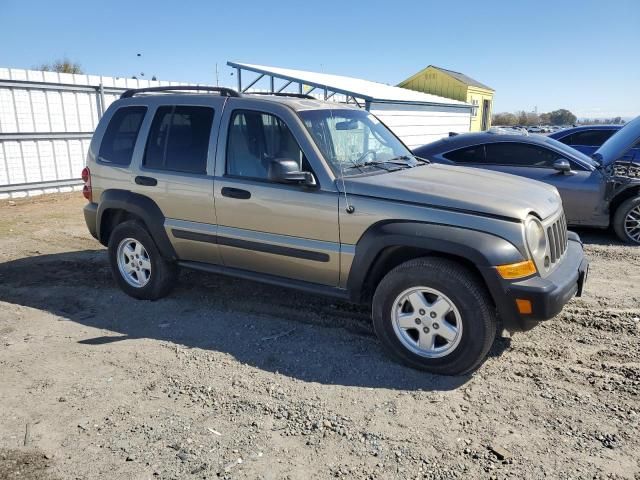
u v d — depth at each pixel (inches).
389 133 208.1
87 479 108.7
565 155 305.1
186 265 198.8
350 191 157.8
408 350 152.6
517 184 171.2
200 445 119.4
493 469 110.7
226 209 180.1
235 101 183.2
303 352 165.0
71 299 214.7
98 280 237.8
